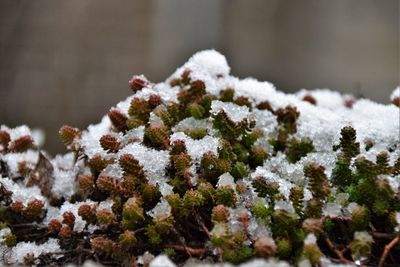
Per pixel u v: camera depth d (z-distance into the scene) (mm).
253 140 566
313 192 518
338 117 607
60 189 592
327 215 519
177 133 552
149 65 1941
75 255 543
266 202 533
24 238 567
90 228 547
